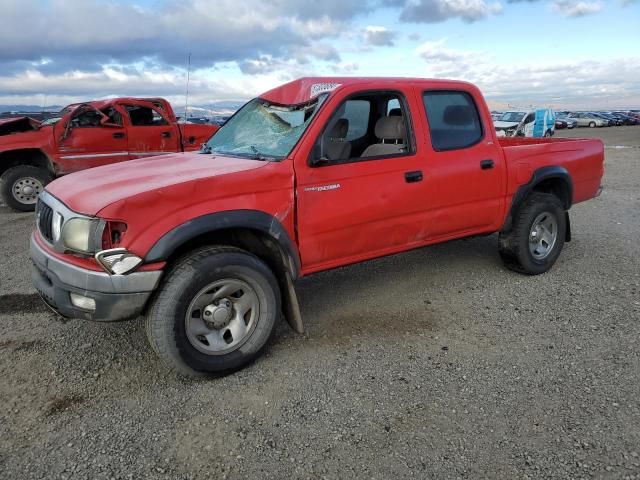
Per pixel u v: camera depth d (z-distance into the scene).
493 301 4.38
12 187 8.61
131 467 2.45
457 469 2.39
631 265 5.24
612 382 3.08
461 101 4.29
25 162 9.03
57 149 8.71
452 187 4.14
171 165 3.69
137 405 2.95
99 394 3.07
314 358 3.46
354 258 3.81
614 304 4.25
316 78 3.94
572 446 2.52
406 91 3.95
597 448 2.50
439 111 4.14
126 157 9.32
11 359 3.49
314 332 3.84
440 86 4.15
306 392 3.05
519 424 2.71
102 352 3.57
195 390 3.10
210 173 3.22
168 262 3.05
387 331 3.85
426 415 2.81
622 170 13.24
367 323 3.99
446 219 4.20
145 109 9.59
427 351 3.54
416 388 3.07
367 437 2.63
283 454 2.52
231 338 3.24
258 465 2.45
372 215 3.73
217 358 3.15
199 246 3.23
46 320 4.11
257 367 3.35
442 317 4.09
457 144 4.21
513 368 3.28
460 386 3.08
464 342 3.66
